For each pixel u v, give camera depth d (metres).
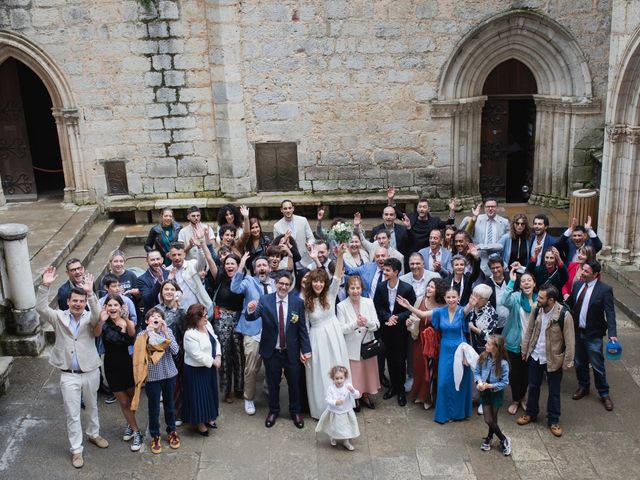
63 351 7.87
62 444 8.32
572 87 14.37
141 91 14.52
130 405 8.17
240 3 14.02
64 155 14.88
